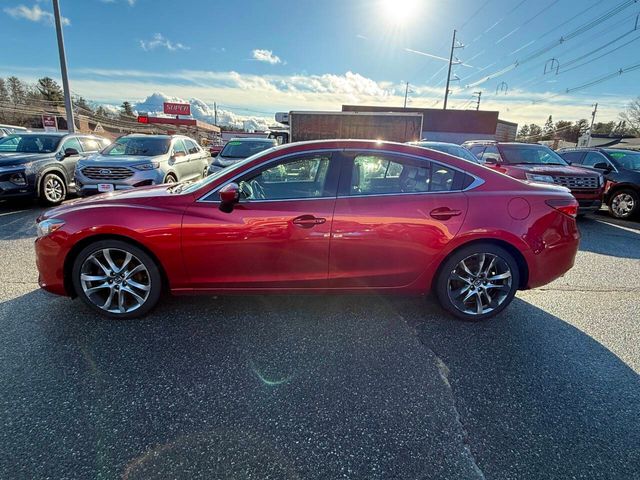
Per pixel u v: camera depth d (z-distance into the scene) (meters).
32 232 5.59
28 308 3.15
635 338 2.90
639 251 5.43
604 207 9.59
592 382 2.37
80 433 1.88
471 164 3.07
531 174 7.21
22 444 1.80
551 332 2.98
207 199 2.89
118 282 2.94
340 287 3.00
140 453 1.77
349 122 14.98
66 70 13.44
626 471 1.72
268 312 3.18
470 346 2.75
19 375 2.30
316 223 2.82
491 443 1.87
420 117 14.68
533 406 2.14
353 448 1.83
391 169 2.96
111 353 2.56
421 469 1.72
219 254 2.85
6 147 8.03
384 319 3.11
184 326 2.93
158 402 2.11
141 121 45.91
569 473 1.71
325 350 2.66
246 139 10.63
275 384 2.29
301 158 2.94
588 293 3.79
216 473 1.67
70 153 8.25
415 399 2.18
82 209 2.88
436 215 2.90
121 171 7.15
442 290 3.06
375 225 2.85
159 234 2.80
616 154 8.63
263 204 2.84
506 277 3.06
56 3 12.66
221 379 2.32
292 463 1.73
